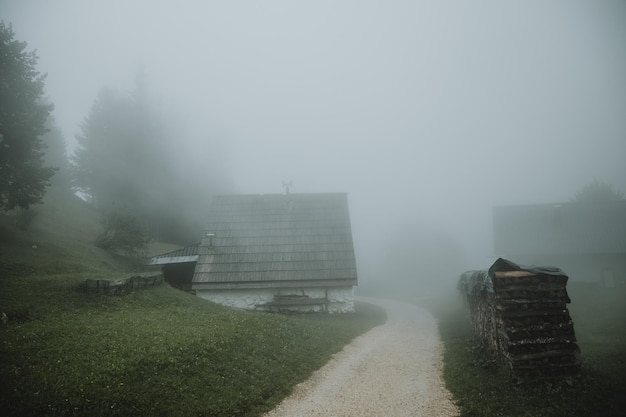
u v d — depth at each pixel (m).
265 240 34.25
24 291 17.97
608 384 10.88
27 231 30.11
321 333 19.94
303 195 38.81
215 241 34.03
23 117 24.92
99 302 18.39
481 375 12.71
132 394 9.52
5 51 24.48
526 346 11.88
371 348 18.67
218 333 15.10
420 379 13.23
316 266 32.09
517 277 12.66
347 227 35.50
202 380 11.17
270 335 16.84
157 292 22.08
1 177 23.83
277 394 11.59
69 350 11.67
